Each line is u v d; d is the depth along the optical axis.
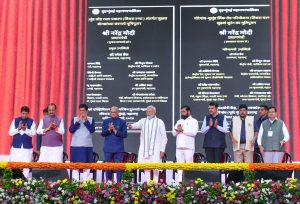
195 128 9.20
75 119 8.82
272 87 11.02
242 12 11.20
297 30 11.08
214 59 11.16
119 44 11.34
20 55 11.45
